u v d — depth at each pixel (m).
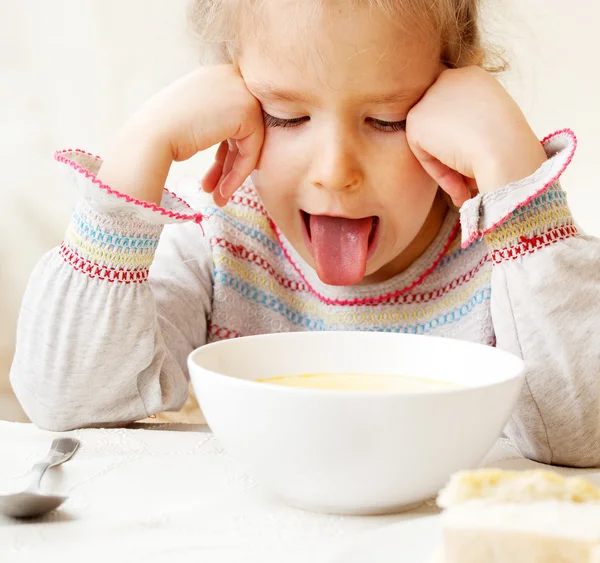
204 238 1.12
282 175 0.91
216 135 0.92
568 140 0.85
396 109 0.86
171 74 1.74
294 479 0.59
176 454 0.75
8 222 1.70
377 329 1.09
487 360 0.71
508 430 0.84
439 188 1.07
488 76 0.89
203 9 1.03
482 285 1.05
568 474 0.75
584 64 1.63
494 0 1.24
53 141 1.77
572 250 0.84
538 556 0.44
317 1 0.79
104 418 0.91
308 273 1.12
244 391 0.57
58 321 0.89
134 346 0.90
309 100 0.84
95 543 0.55
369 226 0.93
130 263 0.89
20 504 0.58
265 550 0.54
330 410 0.55
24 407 0.92
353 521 0.60
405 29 0.82
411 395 0.55
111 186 0.91
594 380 0.81
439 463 0.58
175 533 0.57
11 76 1.76
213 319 1.11
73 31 1.76
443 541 0.46
